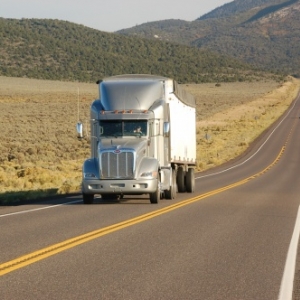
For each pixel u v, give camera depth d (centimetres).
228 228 2775
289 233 2647
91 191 3841
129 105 4053
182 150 4728
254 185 5938
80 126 4069
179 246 2244
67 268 1811
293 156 11044
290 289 1578
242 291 1552
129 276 1708
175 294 1507
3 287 1558
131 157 3822
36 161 8412
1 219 3047
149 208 3631
